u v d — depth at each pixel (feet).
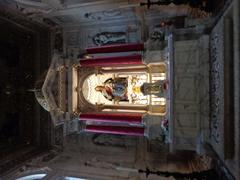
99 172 46.52
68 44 60.29
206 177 33.32
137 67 45.42
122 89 46.21
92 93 48.57
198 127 32.96
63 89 45.78
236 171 23.44
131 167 48.62
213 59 30.48
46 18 55.93
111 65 45.29
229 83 25.26
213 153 31.91
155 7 47.55
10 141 56.34
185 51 33.88
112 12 52.06
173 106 34.14
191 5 35.70
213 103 30.60
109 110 47.60
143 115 42.73
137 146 54.44
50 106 44.73
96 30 58.34
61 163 51.34
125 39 56.13
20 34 58.75
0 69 57.47
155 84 39.75
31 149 56.44
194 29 34.55
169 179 43.14
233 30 24.06
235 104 22.94
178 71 34.04
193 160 49.78
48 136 58.90
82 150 57.06
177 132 34.09
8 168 47.85
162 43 39.96
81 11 51.70
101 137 56.90
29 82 59.72
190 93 33.42
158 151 52.90
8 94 58.54
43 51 60.29
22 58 60.70
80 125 47.52
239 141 22.36
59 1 48.42
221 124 26.94
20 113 59.62
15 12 50.42
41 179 44.57
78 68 47.09
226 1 26.99
